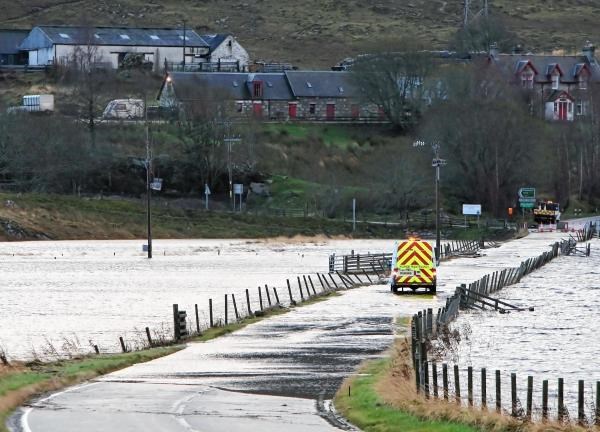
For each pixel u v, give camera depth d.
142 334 147.50
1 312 175.38
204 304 186.62
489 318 167.75
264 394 97.12
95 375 108.44
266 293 197.75
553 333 150.25
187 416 85.69
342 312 170.12
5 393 93.88
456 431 78.06
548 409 89.50
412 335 116.00
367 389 95.25
